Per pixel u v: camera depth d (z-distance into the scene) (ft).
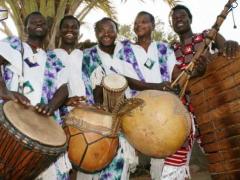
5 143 11.37
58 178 13.83
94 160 13.35
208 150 15.42
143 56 16.01
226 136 14.65
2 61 13.79
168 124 13.10
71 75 15.43
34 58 14.10
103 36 15.92
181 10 16.78
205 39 15.05
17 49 13.89
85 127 13.30
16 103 12.60
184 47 16.78
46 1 34.58
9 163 11.55
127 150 14.67
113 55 16.17
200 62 14.82
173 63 16.11
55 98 14.10
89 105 13.99
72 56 15.78
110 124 13.42
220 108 14.71
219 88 14.66
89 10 37.17
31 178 12.16
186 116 13.52
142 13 16.25
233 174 14.64
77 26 15.97
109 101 13.92
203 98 15.24
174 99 13.56
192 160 21.76
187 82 14.74
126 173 14.85
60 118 14.70
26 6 35.19
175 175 15.35
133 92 15.72
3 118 11.30
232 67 14.21
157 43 16.34
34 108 12.85
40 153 11.44
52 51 14.96
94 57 16.14
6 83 13.67
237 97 14.19
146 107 13.30
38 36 14.30
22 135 11.17
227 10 15.16
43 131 11.91
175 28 16.85
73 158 13.43
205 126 15.34
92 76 15.92
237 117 14.26
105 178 14.61
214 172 15.31
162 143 13.15
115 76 14.17
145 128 13.17
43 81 14.03
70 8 35.70
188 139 15.55
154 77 15.79
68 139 13.44
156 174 15.85
